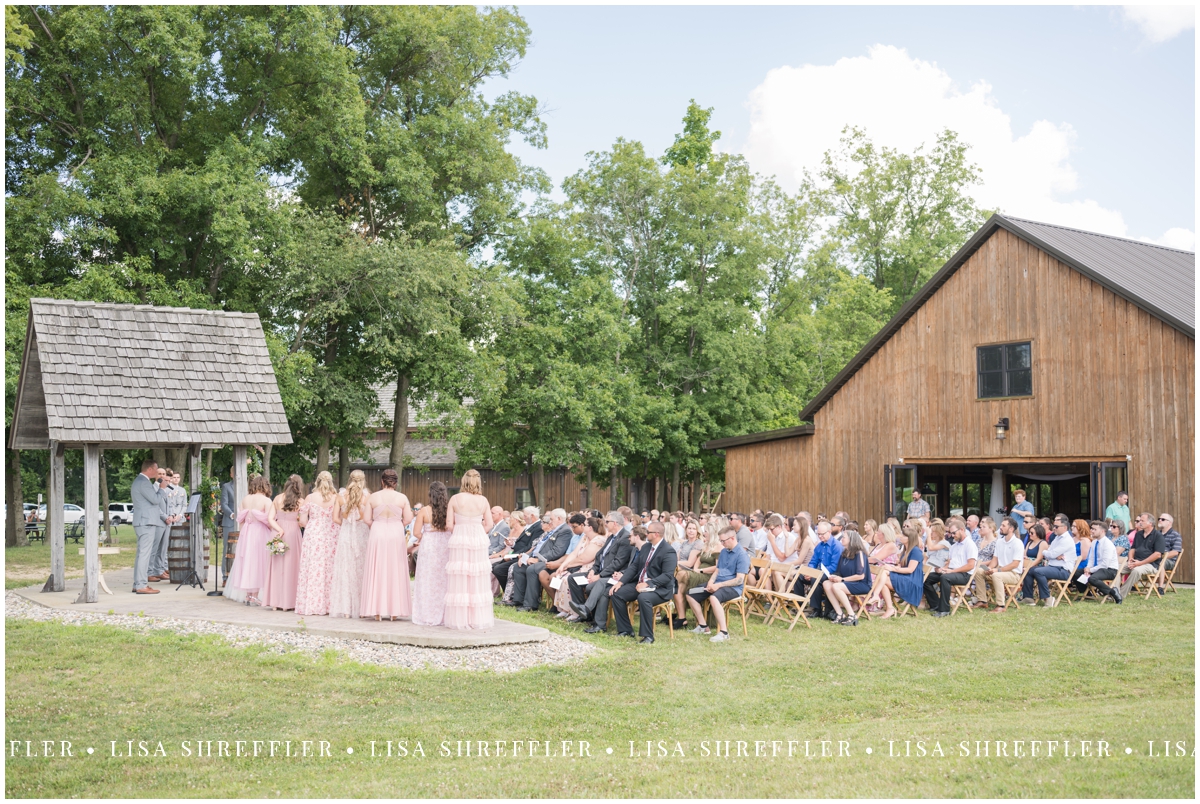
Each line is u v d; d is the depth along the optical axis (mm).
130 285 20688
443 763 6305
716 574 11172
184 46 20672
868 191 41688
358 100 24203
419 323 24266
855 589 12320
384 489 11039
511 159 27984
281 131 24422
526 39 28531
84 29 19969
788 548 13391
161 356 13570
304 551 11258
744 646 10648
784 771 5965
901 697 8375
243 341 14523
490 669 9055
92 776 6020
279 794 5605
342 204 25344
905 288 41781
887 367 21078
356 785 5766
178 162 22469
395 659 9281
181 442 12961
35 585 14930
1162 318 16281
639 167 29938
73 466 27938
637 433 28203
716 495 36906
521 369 27203
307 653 9383
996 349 19078
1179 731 6781
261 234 22516
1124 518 15945
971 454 19375
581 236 30062
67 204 19344
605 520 12219
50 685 8164
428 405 25656
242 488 13812
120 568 18547
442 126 25859
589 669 9180
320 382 24469
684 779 5801
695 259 30656
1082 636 11242
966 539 13297
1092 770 5773
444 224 27625
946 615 12961
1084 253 18344
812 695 8438
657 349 30109
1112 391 17141
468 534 10312
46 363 12508
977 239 19391
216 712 7516
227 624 10602
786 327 31859
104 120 21484
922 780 5668
